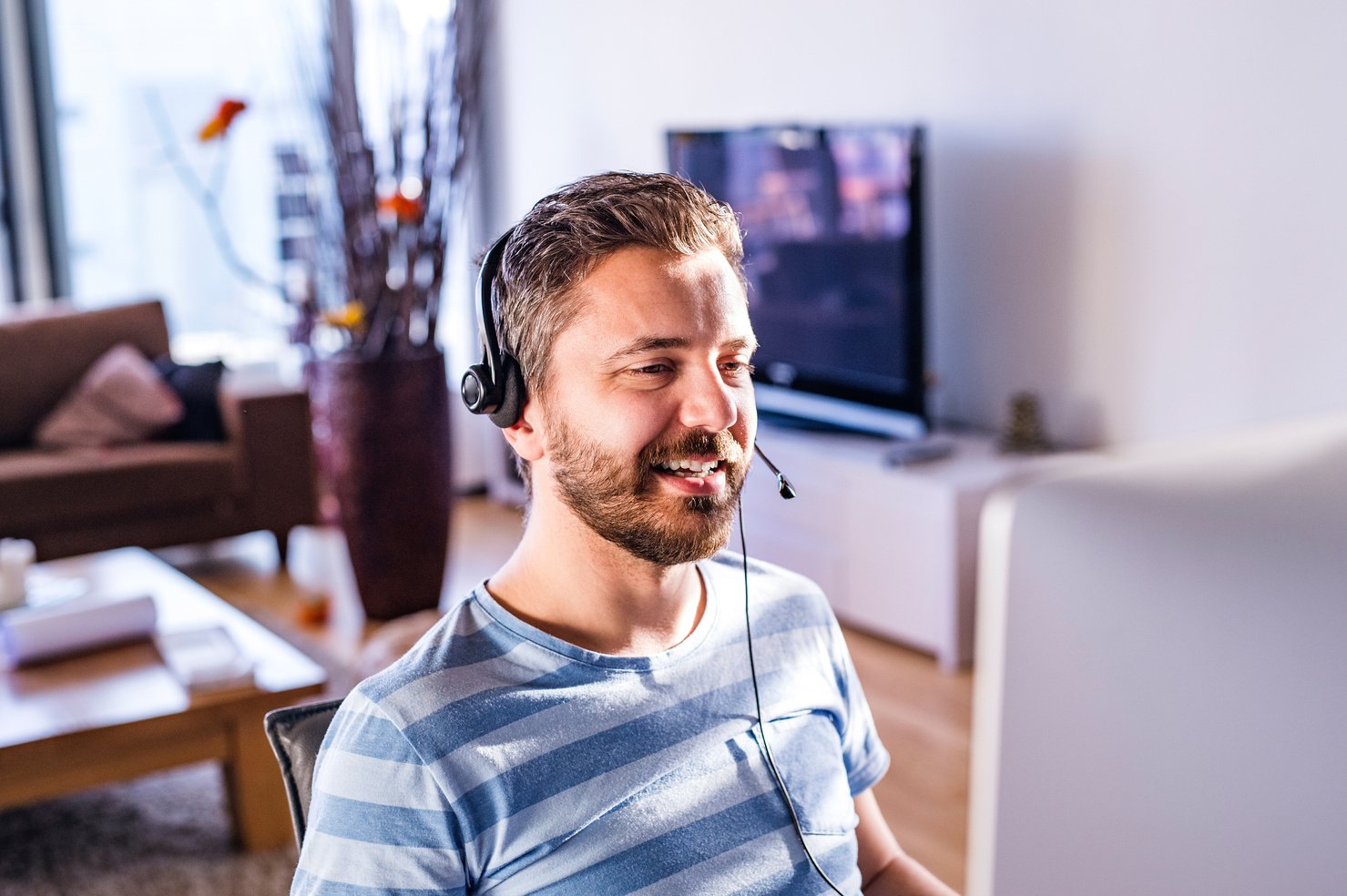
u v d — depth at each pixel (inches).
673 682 36.4
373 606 153.3
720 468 33.3
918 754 113.3
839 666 41.5
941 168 148.8
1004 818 15.8
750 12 167.2
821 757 38.5
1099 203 132.8
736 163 160.4
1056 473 16.3
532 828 33.5
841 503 142.3
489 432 212.4
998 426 148.5
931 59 146.9
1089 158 133.0
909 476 133.6
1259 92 117.6
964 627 132.3
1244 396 122.3
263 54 207.0
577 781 34.0
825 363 153.4
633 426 32.3
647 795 34.8
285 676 99.5
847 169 145.0
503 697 34.1
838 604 144.9
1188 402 127.5
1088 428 137.8
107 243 215.9
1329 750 16.8
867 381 147.8
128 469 165.5
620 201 33.4
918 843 97.7
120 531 166.9
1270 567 16.8
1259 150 118.3
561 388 33.3
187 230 213.8
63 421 171.6
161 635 105.7
